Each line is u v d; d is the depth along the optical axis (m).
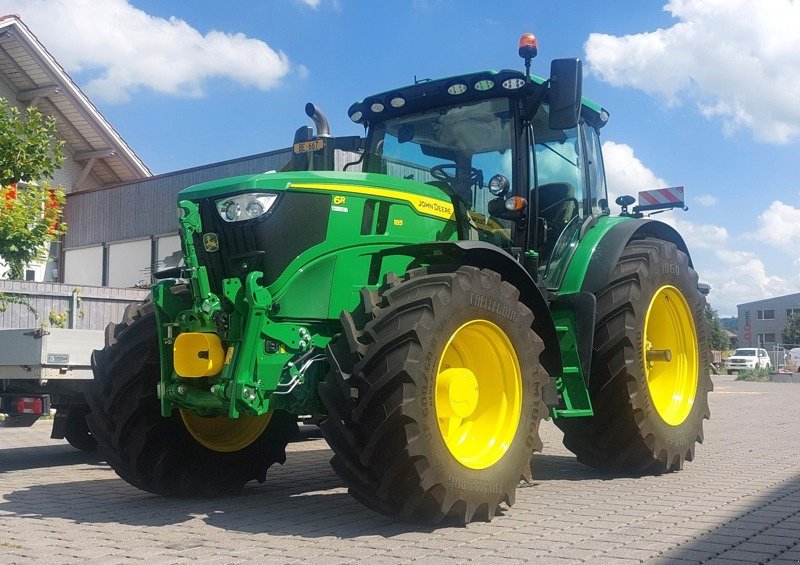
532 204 5.62
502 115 5.71
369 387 3.88
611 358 5.56
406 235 4.83
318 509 4.65
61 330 6.87
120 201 19.19
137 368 4.71
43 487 5.57
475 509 4.11
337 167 6.61
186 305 4.53
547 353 4.96
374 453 3.92
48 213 9.80
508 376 4.50
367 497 4.06
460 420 4.43
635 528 3.97
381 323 4.02
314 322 4.41
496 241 5.60
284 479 5.86
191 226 4.41
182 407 4.47
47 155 9.79
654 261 5.91
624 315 5.57
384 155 6.12
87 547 3.71
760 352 41.69
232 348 4.17
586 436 5.73
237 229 4.34
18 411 6.94
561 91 5.09
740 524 4.03
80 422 7.41
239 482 5.16
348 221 4.54
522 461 4.44
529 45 5.38
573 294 5.40
